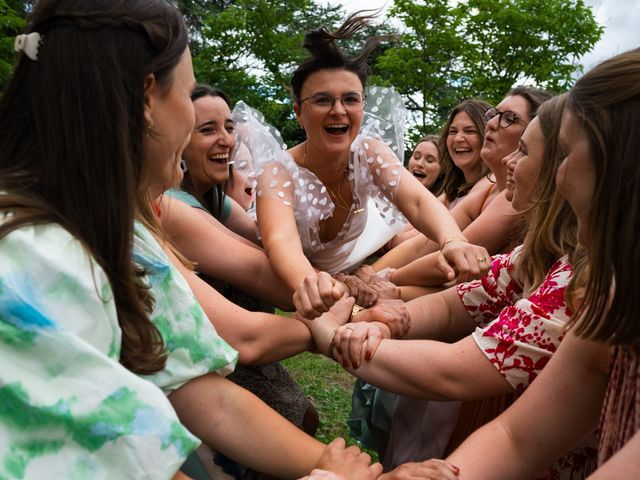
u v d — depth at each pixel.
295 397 2.76
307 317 2.14
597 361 1.51
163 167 1.49
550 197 2.02
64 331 1.19
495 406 2.32
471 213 3.48
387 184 2.78
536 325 1.90
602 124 1.20
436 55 16.92
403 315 2.46
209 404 1.75
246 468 2.30
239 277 2.47
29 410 1.16
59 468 1.19
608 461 1.23
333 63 2.59
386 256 3.45
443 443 2.63
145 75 1.37
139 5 1.38
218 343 1.69
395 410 2.82
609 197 1.21
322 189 2.72
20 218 1.24
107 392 1.22
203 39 17.03
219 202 3.10
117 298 1.38
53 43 1.33
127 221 1.36
